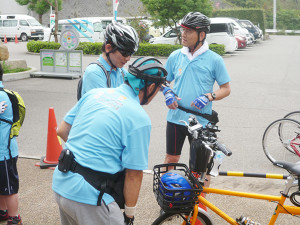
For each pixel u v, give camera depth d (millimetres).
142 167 2291
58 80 12906
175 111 3945
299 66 16938
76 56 13305
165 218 2928
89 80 3217
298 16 53812
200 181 2926
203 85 3873
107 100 2354
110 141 2254
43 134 7035
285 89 11758
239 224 2971
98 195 2238
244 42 24875
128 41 2957
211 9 21031
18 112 3521
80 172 2252
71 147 2322
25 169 5305
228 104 9648
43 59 13625
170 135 4035
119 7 36562
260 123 7914
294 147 5945
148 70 2350
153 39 22922
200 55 3863
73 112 2521
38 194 4523
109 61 3189
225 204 4281
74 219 2330
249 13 40188
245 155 6109
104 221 2273
